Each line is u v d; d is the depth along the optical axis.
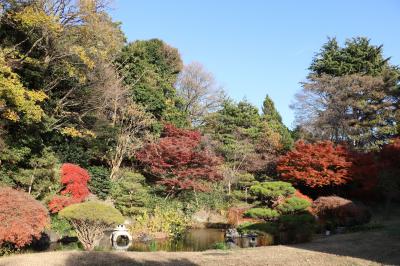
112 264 8.89
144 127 24.05
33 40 17.34
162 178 22.53
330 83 32.75
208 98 39.06
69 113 19.20
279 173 25.28
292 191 19.66
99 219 12.12
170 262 9.30
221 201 23.95
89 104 20.97
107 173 19.80
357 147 30.38
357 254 10.33
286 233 15.97
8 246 11.14
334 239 14.15
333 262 9.10
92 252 10.47
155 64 30.89
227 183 25.14
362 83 31.09
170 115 27.33
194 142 23.94
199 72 39.06
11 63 15.70
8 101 14.33
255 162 27.72
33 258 9.26
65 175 16.09
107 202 18.69
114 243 14.19
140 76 25.28
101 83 20.91
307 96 34.69
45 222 10.98
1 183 13.89
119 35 25.17
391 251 10.58
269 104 42.75
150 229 17.38
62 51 17.81
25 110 14.15
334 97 31.78
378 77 31.44
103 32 19.47
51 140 18.81
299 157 22.08
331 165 21.77
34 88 17.88
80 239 12.46
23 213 10.26
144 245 14.68
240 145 28.09
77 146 20.11
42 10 16.50
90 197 18.22
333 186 22.45
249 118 30.80
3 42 16.61
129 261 9.30
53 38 17.36
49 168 15.84
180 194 22.89
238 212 20.84
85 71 19.92
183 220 19.45
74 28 18.28
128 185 18.83
